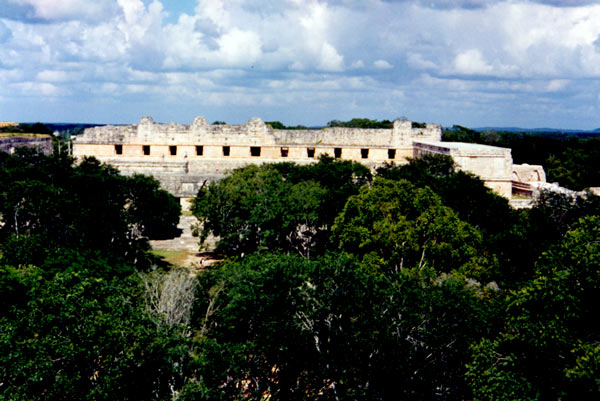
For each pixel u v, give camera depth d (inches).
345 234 1135.6
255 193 1492.4
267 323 690.2
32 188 1173.1
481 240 1146.7
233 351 677.9
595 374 518.0
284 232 1430.9
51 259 890.7
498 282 1038.4
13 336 542.0
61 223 1156.5
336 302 706.8
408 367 661.9
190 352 737.0
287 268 761.0
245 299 730.8
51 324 563.8
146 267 1250.0
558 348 570.9
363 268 915.4
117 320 586.9
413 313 714.2
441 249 1080.2
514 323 613.3
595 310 585.6
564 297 580.4
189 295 859.4
